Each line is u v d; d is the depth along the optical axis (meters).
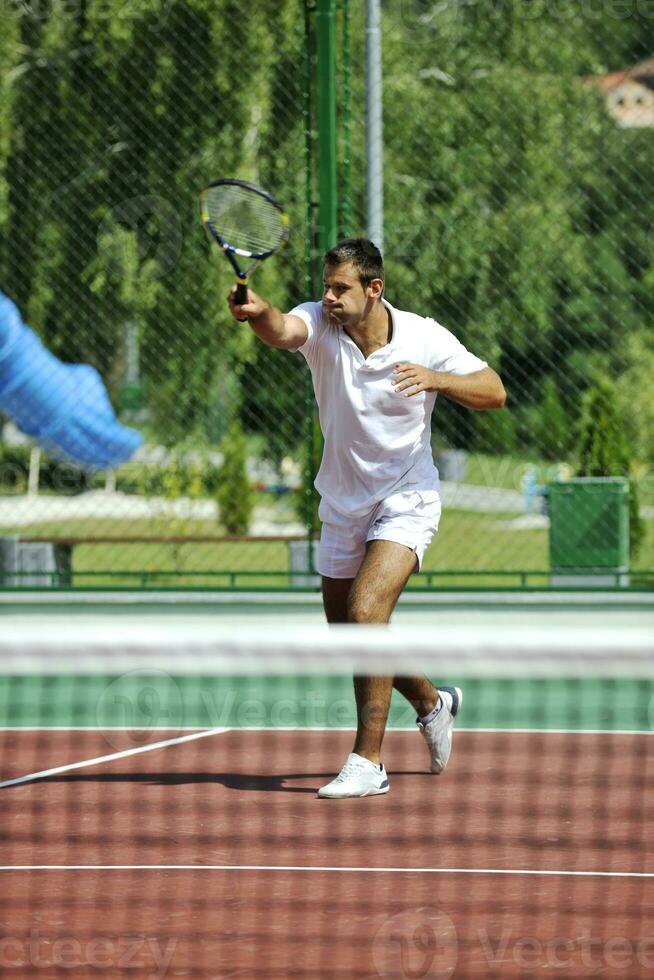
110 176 34.66
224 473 40.78
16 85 34.59
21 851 11.45
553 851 11.37
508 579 35.66
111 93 33.81
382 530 13.14
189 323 36.56
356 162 31.78
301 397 39.03
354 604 12.76
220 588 26.38
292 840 11.73
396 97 38.12
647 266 42.50
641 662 8.59
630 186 38.38
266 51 34.12
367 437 13.07
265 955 8.73
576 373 38.22
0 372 35.84
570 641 8.59
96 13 33.31
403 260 38.66
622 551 27.27
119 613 26.19
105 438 37.97
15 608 26.48
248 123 34.38
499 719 18.11
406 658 8.63
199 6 32.94
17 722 18.27
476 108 38.69
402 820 12.43
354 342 13.01
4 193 34.94
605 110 39.72
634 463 43.03
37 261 35.75
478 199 38.53
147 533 41.91
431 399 13.39
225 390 41.03
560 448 34.12
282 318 12.70
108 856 11.27
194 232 35.12
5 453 57.75
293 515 52.16
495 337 38.25
